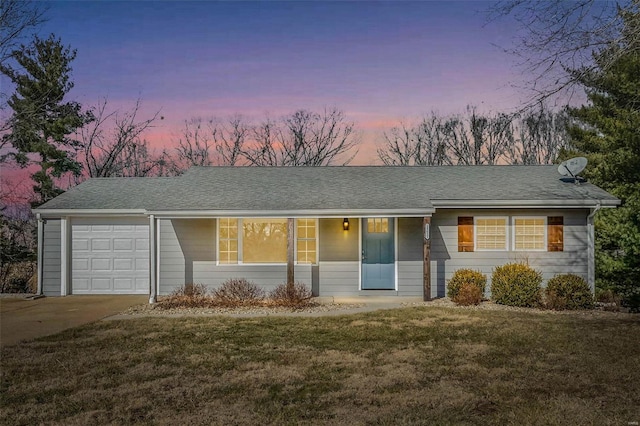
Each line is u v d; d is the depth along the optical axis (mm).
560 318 11047
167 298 14250
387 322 10719
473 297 12844
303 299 13266
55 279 15289
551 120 27109
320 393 6289
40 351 8406
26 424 5387
